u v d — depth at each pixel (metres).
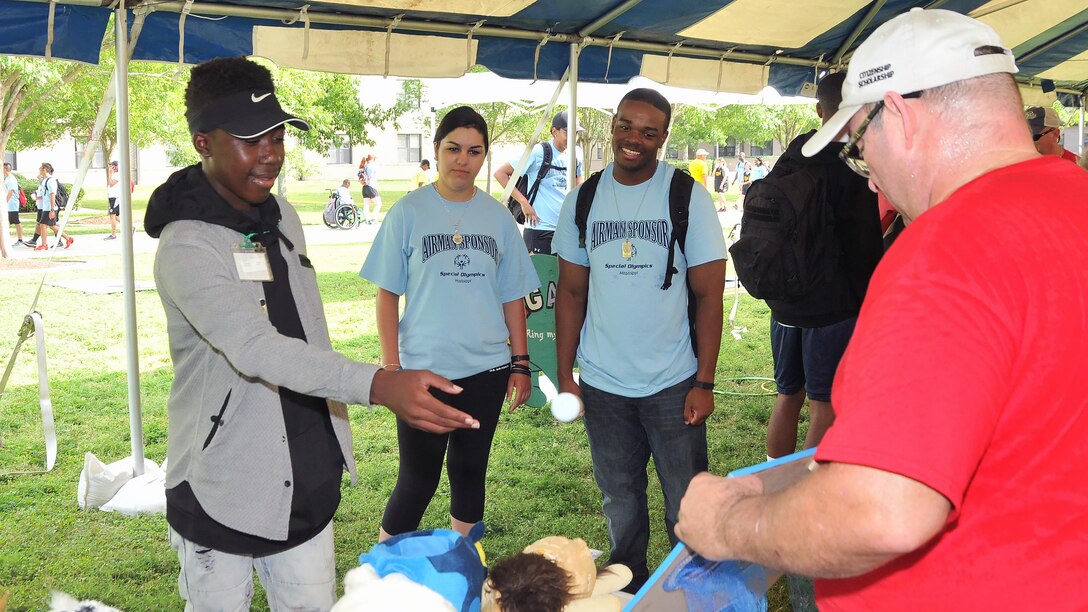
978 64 1.29
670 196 3.27
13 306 10.97
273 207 2.35
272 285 2.25
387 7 4.53
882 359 1.11
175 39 4.24
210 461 2.19
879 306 1.17
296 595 2.36
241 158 2.14
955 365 1.07
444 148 3.48
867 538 1.09
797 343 4.24
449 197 3.56
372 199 25.67
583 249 3.44
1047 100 9.25
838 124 1.41
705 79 6.38
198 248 2.10
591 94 11.37
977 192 1.22
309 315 2.34
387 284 3.51
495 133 28.19
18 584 3.80
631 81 5.99
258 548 2.24
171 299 2.16
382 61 4.78
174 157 31.30
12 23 3.77
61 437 5.95
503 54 5.28
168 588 3.79
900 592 1.32
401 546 1.97
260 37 4.41
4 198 15.63
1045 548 1.20
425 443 3.50
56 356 8.40
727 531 1.35
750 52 6.49
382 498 4.86
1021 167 1.27
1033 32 7.08
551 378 4.94
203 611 2.28
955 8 6.34
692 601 1.74
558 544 2.13
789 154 3.65
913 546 1.07
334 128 24.31
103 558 4.07
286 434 2.25
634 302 3.28
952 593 1.25
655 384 3.30
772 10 5.56
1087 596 1.20
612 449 3.42
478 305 3.49
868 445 1.08
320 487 2.31
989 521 1.21
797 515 1.20
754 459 5.43
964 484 1.07
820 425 3.94
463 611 1.87
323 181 43.28
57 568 3.95
